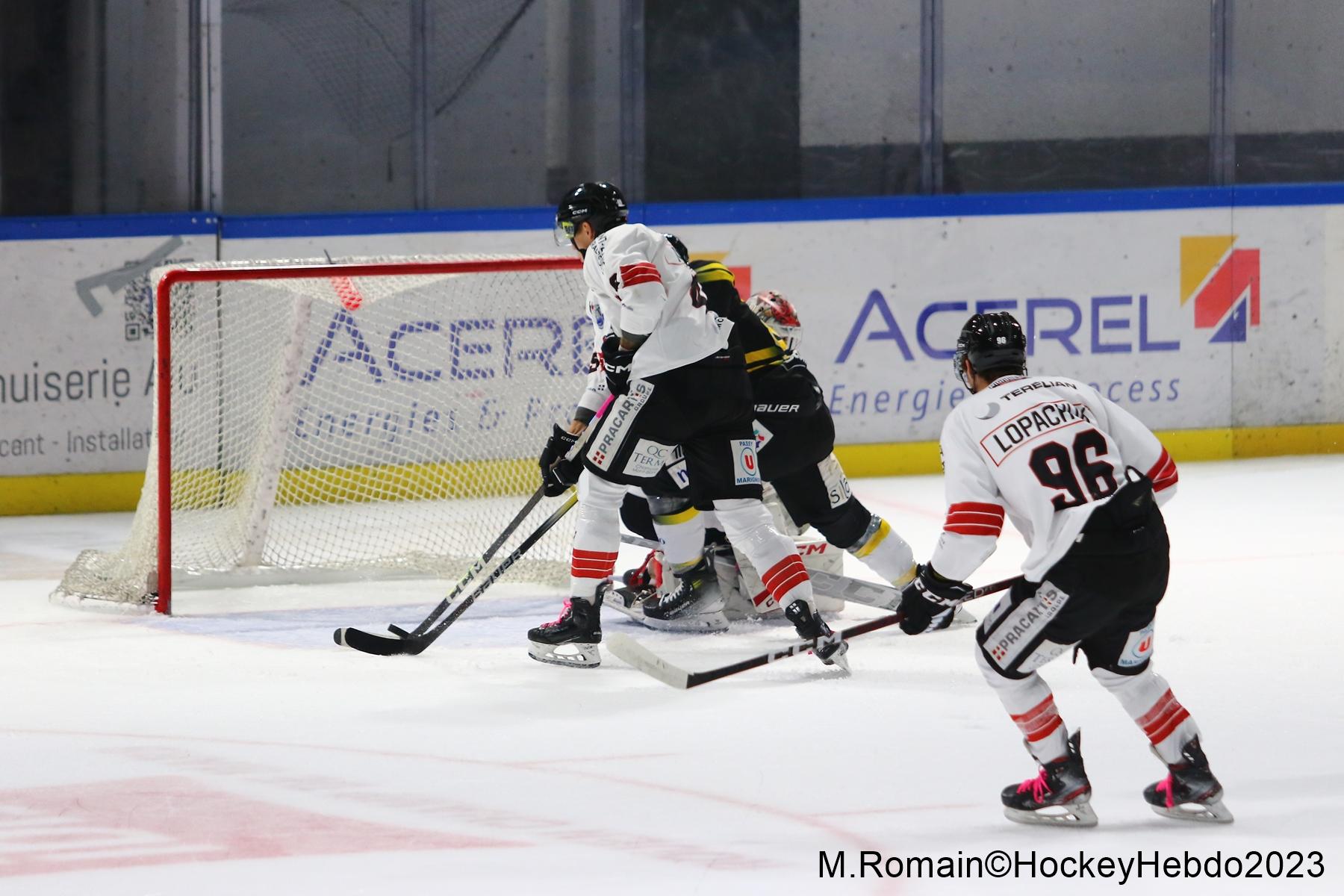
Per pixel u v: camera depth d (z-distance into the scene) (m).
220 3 31.31
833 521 20.14
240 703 16.80
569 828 12.73
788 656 14.81
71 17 30.86
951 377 34.31
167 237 30.62
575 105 33.34
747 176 34.25
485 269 22.84
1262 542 25.89
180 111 31.39
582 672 18.17
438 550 24.83
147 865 11.89
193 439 27.16
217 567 23.95
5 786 13.94
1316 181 36.03
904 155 34.69
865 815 13.02
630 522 21.25
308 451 28.67
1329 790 13.52
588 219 18.59
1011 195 34.06
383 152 32.69
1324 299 35.44
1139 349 34.75
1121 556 12.12
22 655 19.09
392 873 11.71
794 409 19.39
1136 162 35.44
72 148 31.16
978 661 12.73
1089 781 12.89
